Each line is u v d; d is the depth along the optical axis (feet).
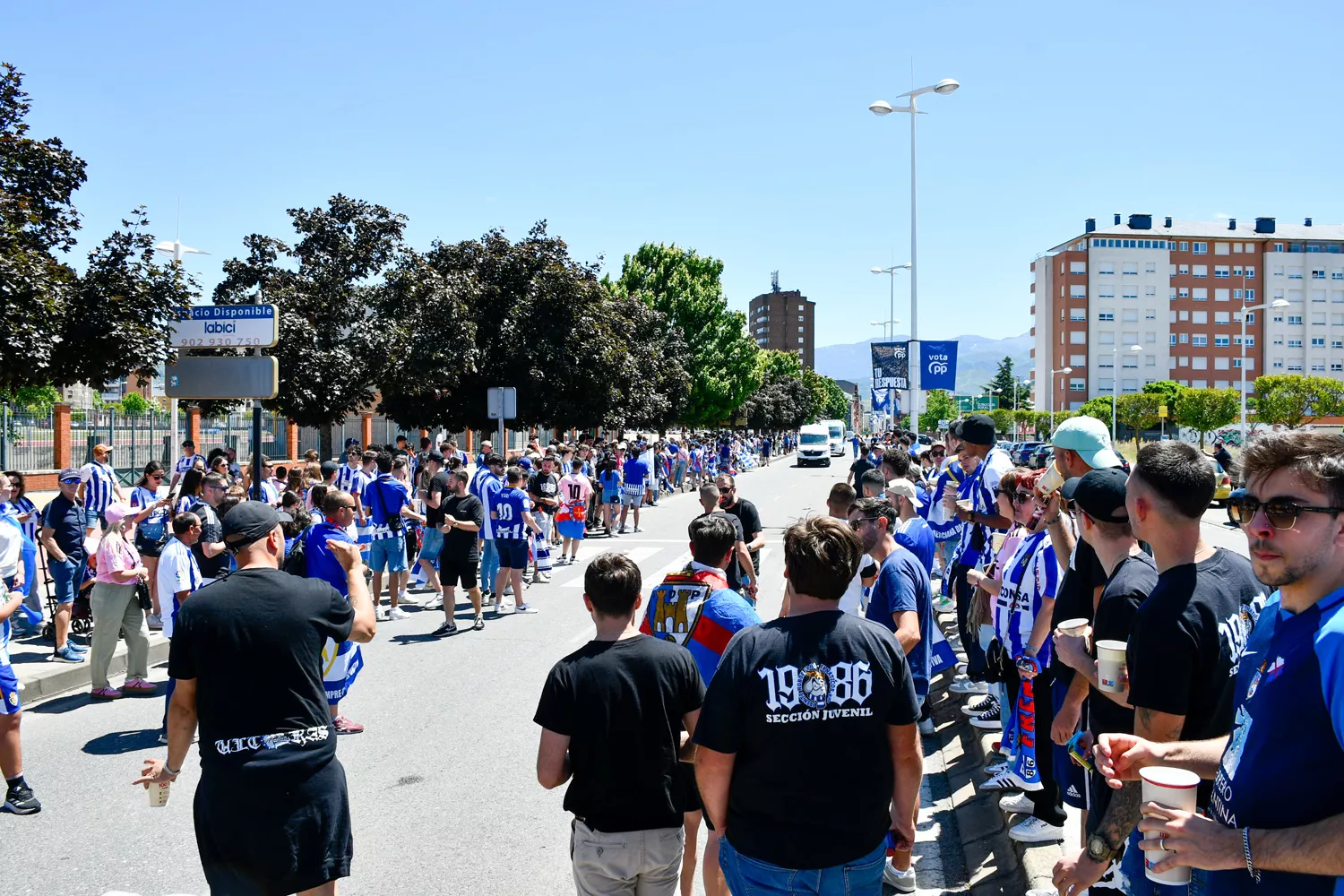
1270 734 6.52
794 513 80.07
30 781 19.49
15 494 32.40
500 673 27.99
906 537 19.03
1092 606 12.25
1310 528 6.51
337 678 21.56
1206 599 8.23
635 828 10.73
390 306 74.23
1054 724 11.75
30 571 31.35
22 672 26.81
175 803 18.30
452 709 24.29
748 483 125.70
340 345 66.80
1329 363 356.18
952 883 14.84
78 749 21.61
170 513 32.73
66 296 39.29
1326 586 6.56
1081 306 352.69
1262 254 356.18
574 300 88.48
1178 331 354.74
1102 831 8.13
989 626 18.25
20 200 39.29
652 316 128.77
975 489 22.26
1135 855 8.39
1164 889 7.91
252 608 10.73
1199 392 241.35
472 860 15.53
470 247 88.53
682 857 11.87
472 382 86.84
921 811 17.90
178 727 11.00
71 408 72.13
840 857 8.66
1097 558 12.21
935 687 25.26
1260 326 355.77
